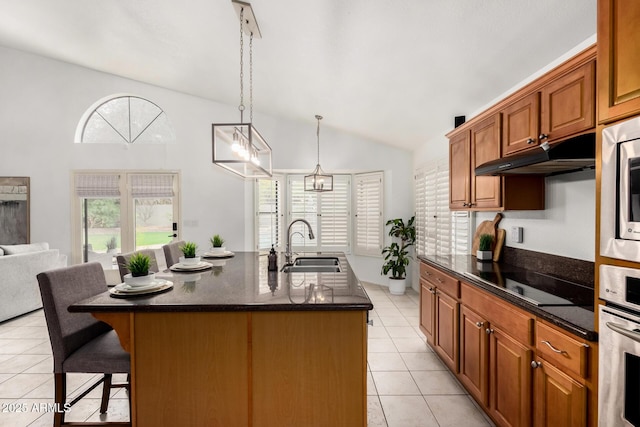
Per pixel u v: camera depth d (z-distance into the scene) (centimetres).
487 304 188
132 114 527
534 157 165
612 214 109
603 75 114
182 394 149
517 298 161
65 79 508
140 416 150
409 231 484
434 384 239
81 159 515
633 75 103
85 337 172
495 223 280
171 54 368
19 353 289
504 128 219
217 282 192
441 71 253
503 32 189
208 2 245
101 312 145
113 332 186
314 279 201
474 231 328
